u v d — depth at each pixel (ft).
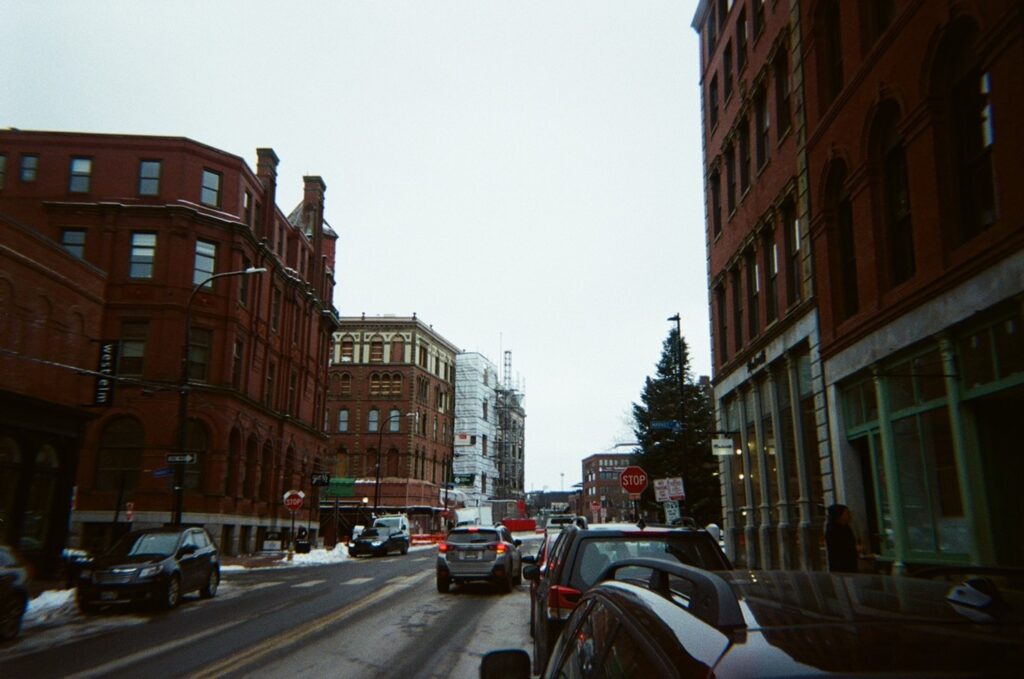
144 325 127.13
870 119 47.80
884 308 45.50
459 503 278.87
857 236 50.16
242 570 97.04
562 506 339.36
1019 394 35.83
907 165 43.50
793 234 64.23
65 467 80.07
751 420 75.51
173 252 128.88
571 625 11.53
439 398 281.95
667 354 191.01
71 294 82.79
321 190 196.95
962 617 6.58
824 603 7.41
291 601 59.16
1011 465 37.96
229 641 39.40
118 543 57.47
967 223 39.24
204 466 127.54
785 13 64.28
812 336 57.47
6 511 72.08
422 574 88.48
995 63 35.22
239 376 138.72
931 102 40.86
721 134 86.07
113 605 56.80
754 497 74.90
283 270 160.04
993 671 5.12
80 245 127.75
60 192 129.49
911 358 43.78
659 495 73.46
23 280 74.54
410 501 244.63
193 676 30.50
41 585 70.08
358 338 256.52
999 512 37.40
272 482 155.63
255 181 146.92
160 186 131.23
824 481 55.57
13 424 71.15
